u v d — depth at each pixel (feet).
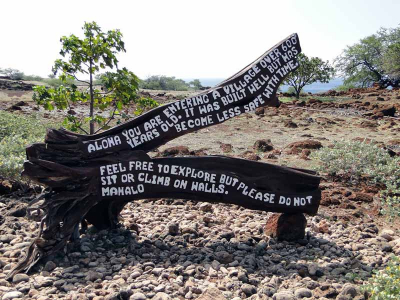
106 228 19.51
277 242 19.15
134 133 17.99
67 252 17.25
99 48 26.96
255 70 18.58
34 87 27.50
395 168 27.78
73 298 13.61
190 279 15.06
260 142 37.93
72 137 17.61
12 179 24.95
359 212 23.41
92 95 28.50
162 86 197.67
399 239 19.06
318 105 75.82
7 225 19.99
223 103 18.38
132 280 14.98
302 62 100.17
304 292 14.17
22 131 38.78
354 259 17.25
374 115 60.59
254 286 14.75
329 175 29.22
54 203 16.87
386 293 12.78
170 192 18.07
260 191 18.33
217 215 22.68
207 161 18.15
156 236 19.51
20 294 13.98
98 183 17.40
